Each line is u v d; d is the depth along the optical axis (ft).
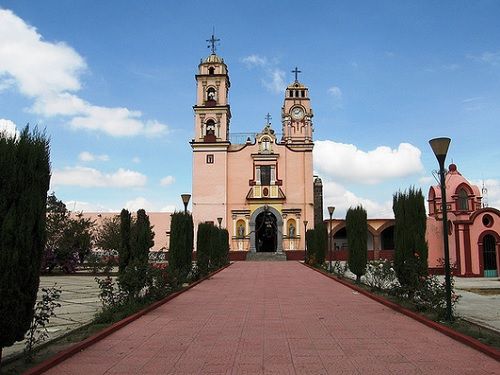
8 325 21.27
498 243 90.84
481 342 28.17
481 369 23.35
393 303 44.52
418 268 42.55
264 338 30.73
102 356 26.21
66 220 108.06
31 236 22.29
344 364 24.44
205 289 61.93
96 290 65.31
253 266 117.70
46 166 23.59
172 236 67.97
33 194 22.41
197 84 159.63
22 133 22.85
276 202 155.12
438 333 32.17
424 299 39.04
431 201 104.22
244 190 156.66
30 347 24.63
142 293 49.24
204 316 39.60
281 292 58.18
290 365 24.29
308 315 40.01
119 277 43.09
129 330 33.53
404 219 44.88
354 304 47.11
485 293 60.08
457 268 91.09
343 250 148.25
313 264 109.40
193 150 156.56
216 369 23.59
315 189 162.20
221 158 155.94
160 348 28.04
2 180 21.30
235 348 27.99
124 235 49.01
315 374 22.72
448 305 35.17
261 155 157.28
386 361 24.97
